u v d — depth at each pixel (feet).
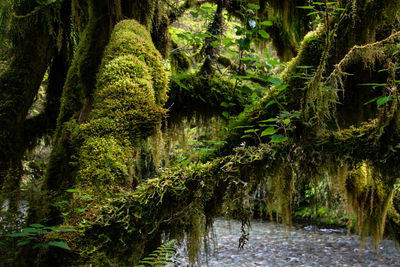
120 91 5.46
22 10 10.66
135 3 8.02
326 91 5.10
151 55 6.43
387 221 10.58
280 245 21.48
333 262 18.28
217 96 9.96
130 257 4.57
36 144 12.29
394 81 4.49
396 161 4.79
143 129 5.39
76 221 4.32
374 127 5.02
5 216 5.50
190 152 9.65
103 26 7.71
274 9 11.62
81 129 5.28
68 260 4.13
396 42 5.50
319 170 5.73
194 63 15.55
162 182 4.91
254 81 10.57
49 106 12.36
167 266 6.64
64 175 6.25
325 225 24.93
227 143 6.73
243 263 18.35
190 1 13.89
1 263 4.94
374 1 5.18
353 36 5.49
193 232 5.17
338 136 5.30
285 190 5.71
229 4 11.23
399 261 17.51
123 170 4.85
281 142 5.43
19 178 7.96
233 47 15.08
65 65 12.71
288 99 6.17
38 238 4.03
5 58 12.53
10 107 10.48
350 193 7.31
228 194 5.14
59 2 10.09
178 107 10.11
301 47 6.28
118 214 4.41
